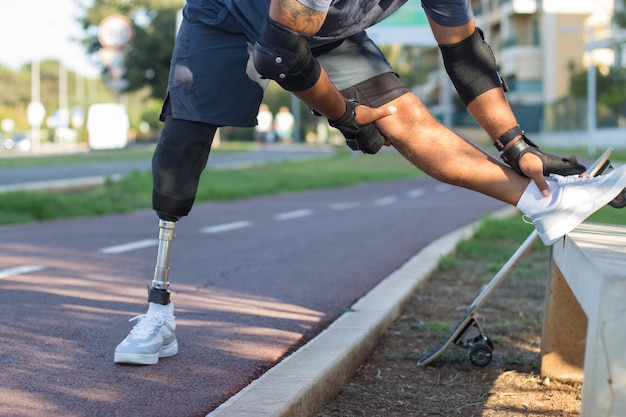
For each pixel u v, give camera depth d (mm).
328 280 8211
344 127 4391
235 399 3916
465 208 18625
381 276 8547
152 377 4488
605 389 2758
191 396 4168
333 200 22219
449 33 4469
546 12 78688
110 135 69375
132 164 40500
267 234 12812
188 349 5141
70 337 5414
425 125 4492
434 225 14445
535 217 4367
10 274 8297
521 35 82000
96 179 24109
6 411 3852
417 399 4582
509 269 4957
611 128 58531
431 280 8438
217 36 4523
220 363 4836
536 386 4797
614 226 4652
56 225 14852
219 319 6117
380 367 5246
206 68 4531
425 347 5723
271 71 4090
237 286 7746
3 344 5180
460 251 10648
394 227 14070
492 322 6516
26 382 4340
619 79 59531
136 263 9383
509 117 4508
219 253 10359
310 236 12531
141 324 4773
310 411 4191
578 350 4848
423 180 34312
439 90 97062
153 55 76125
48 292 7219
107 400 4059
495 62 4578
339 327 5598
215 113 4574
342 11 4141
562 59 78812
